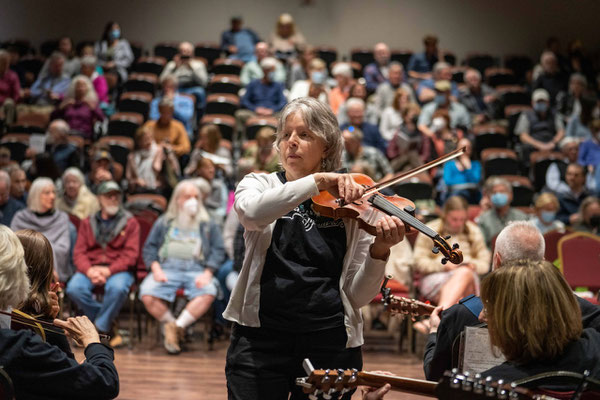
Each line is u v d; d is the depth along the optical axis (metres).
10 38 13.64
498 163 8.94
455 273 5.52
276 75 11.41
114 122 9.74
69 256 5.91
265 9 13.77
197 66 11.29
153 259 5.82
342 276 2.21
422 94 10.16
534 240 2.61
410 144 8.42
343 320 2.20
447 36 13.83
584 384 1.81
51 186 5.91
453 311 2.39
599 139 9.22
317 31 13.80
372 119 10.19
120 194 5.96
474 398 1.75
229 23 13.74
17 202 6.57
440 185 8.49
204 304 5.70
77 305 5.80
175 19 13.76
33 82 11.93
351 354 2.21
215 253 5.85
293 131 2.25
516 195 8.00
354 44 13.84
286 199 2.04
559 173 8.52
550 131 10.17
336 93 10.24
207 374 5.04
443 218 5.83
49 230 5.87
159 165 8.00
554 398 1.84
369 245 2.23
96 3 13.72
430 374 2.42
